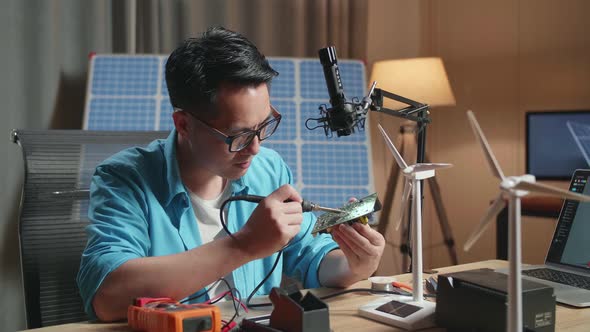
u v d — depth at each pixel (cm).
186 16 293
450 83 355
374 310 100
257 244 101
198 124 111
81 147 148
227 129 108
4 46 245
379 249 116
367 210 112
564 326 94
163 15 288
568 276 123
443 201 357
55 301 137
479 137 79
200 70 107
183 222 125
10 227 245
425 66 299
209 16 300
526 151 294
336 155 288
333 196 279
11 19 247
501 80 324
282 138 284
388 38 369
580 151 275
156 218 121
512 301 73
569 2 289
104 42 277
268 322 94
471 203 341
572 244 128
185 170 129
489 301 85
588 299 107
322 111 114
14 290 243
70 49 271
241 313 105
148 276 100
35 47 255
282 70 298
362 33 338
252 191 139
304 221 143
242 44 109
